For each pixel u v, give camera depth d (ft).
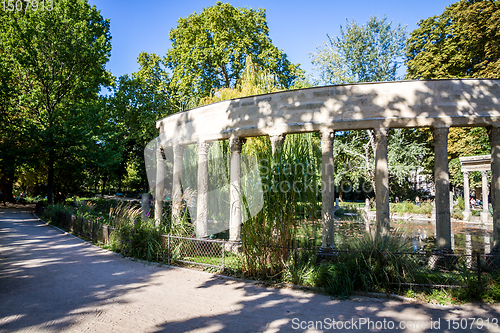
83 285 22.31
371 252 21.99
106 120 85.20
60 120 76.48
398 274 21.03
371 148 84.33
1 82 70.03
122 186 175.94
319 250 27.32
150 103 91.61
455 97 28.86
